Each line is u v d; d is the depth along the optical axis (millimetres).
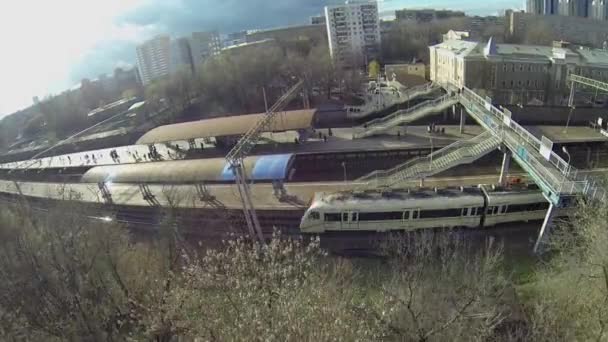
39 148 113938
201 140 88812
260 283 22172
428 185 54781
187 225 53344
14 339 28344
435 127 75250
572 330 24203
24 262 35938
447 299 28219
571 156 55875
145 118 120812
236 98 114625
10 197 79688
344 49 145750
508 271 38000
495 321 26125
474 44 85812
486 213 45438
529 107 66375
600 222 29719
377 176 54125
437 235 45531
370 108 88750
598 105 73938
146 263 37969
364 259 42656
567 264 30562
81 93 169625
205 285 21922
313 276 24297
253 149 74062
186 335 21719
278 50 131500
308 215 48031
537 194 45156
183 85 118875
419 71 111000
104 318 30266
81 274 33344
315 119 81812
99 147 105625
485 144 48344
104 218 59375
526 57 79438
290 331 17766
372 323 23500
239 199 57625
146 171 65000
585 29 153250
